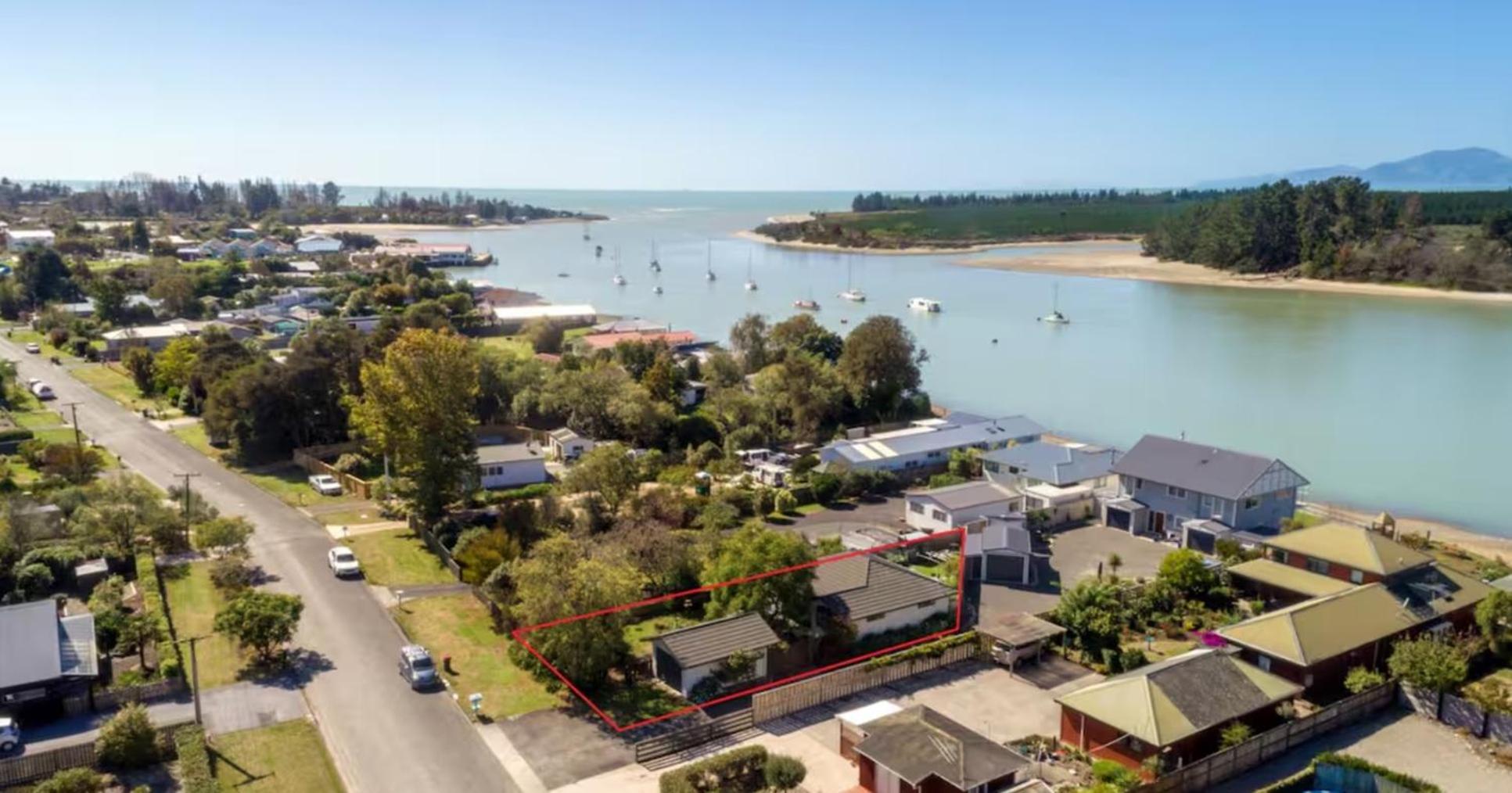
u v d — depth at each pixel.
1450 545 67.62
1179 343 153.00
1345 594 48.47
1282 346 149.38
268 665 45.28
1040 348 151.12
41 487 66.75
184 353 99.31
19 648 40.69
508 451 75.69
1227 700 39.28
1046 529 67.56
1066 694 40.09
